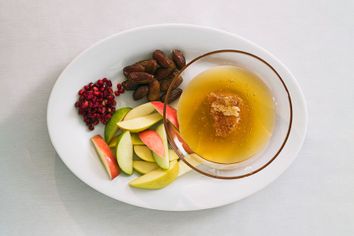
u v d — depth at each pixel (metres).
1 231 0.57
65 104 0.53
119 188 0.54
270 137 0.54
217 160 0.53
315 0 0.59
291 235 0.60
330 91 0.60
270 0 0.59
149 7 0.58
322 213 0.60
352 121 0.60
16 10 0.57
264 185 0.55
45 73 0.57
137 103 0.56
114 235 0.58
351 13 0.60
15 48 0.57
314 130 0.59
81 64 0.53
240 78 0.53
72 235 0.58
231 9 0.58
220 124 0.51
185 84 0.54
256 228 0.60
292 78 0.54
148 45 0.54
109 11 0.57
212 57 0.52
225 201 0.55
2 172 0.57
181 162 0.55
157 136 0.55
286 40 0.59
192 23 0.58
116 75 0.55
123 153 0.54
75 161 0.54
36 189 0.57
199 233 0.59
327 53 0.60
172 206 0.54
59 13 0.57
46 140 0.57
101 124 0.55
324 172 0.60
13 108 0.57
